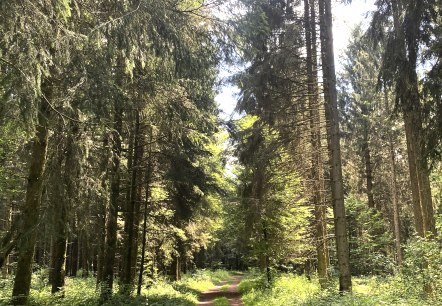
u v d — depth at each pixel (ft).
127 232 55.31
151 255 73.00
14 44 16.08
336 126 40.68
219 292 82.48
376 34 40.83
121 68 27.14
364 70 81.10
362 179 106.32
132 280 59.77
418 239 35.91
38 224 25.52
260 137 47.60
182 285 80.48
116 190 44.14
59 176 25.70
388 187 104.63
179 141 49.19
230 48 26.09
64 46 19.06
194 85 34.83
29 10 16.20
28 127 17.79
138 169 52.80
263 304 47.24
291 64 42.78
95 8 23.17
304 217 68.13
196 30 24.99
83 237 31.99
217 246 168.55
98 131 25.44
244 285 80.07
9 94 16.71
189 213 60.59
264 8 41.34
